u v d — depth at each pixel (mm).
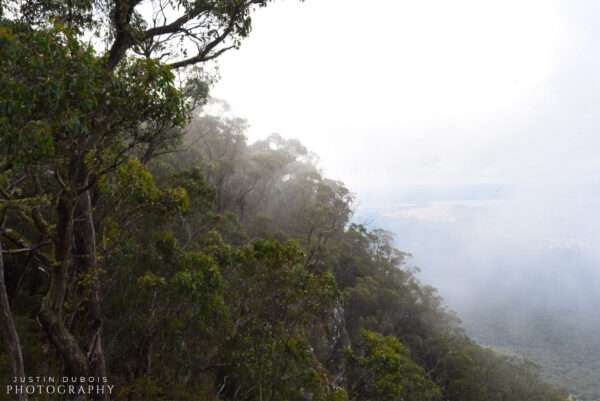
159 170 16891
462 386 34031
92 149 5902
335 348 19984
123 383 10648
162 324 10578
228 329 10703
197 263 9797
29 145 3826
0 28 3691
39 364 9625
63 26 4234
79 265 8234
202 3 7352
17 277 13188
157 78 5094
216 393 13031
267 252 10094
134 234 10750
